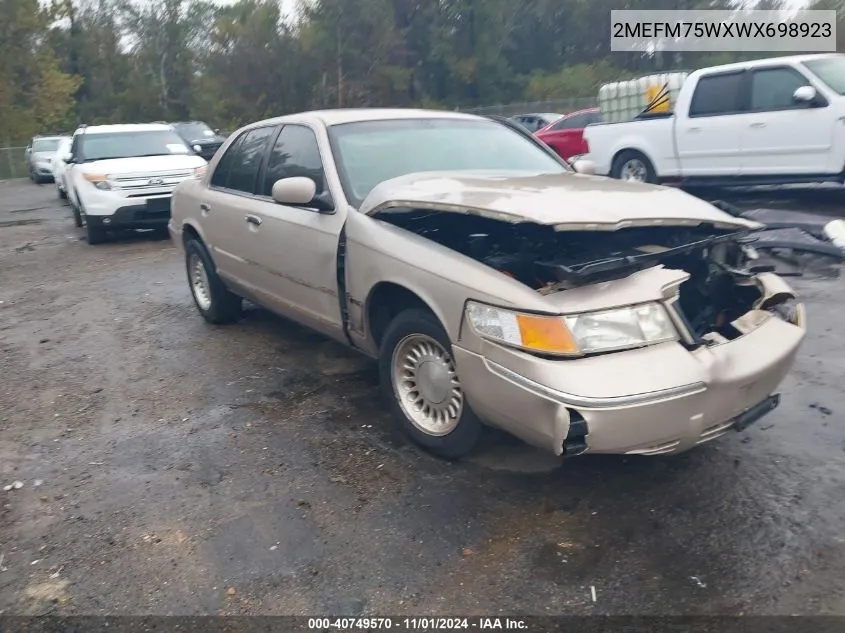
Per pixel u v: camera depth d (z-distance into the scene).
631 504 3.48
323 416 4.57
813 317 5.83
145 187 11.23
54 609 3.02
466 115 5.43
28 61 46.38
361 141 4.81
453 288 3.51
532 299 3.20
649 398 3.05
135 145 12.34
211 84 46.91
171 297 7.84
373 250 4.05
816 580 2.92
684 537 3.22
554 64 48.34
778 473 3.66
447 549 3.23
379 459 4.00
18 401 5.15
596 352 3.13
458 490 3.66
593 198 3.65
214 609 2.96
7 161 37.62
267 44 45.09
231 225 5.63
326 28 44.25
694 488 3.57
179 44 61.25
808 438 3.98
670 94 12.02
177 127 22.62
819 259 7.12
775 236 7.48
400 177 4.36
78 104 60.34
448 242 4.04
